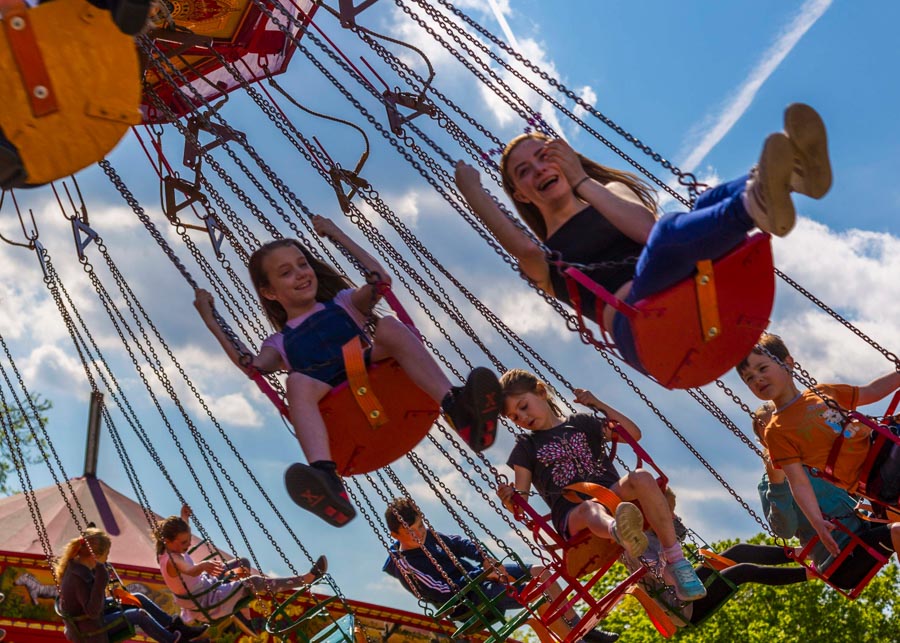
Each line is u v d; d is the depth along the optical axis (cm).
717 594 829
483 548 838
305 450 585
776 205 459
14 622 1195
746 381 764
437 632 1311
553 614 770
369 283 620
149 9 455
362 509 801
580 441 745
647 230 563
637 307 520
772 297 521
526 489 737
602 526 679
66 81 484
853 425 739
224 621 1009
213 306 639
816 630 2681
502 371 637
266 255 644
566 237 587
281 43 1141
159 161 984
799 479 755
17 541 1381
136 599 1047
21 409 969
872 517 791
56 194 856
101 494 1504
